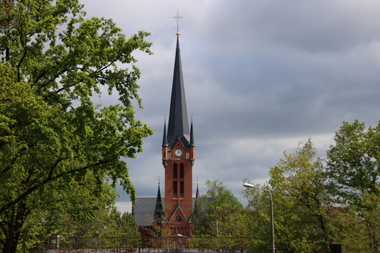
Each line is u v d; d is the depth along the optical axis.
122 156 35.50
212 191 147.75
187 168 159.12
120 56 36.34
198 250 102.12
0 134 29.70
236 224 108.56
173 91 162.38
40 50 34.34
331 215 58.19
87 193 44.06
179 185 158.62
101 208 88.12
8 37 33.31
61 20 35.38
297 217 61.28
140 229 179.50
